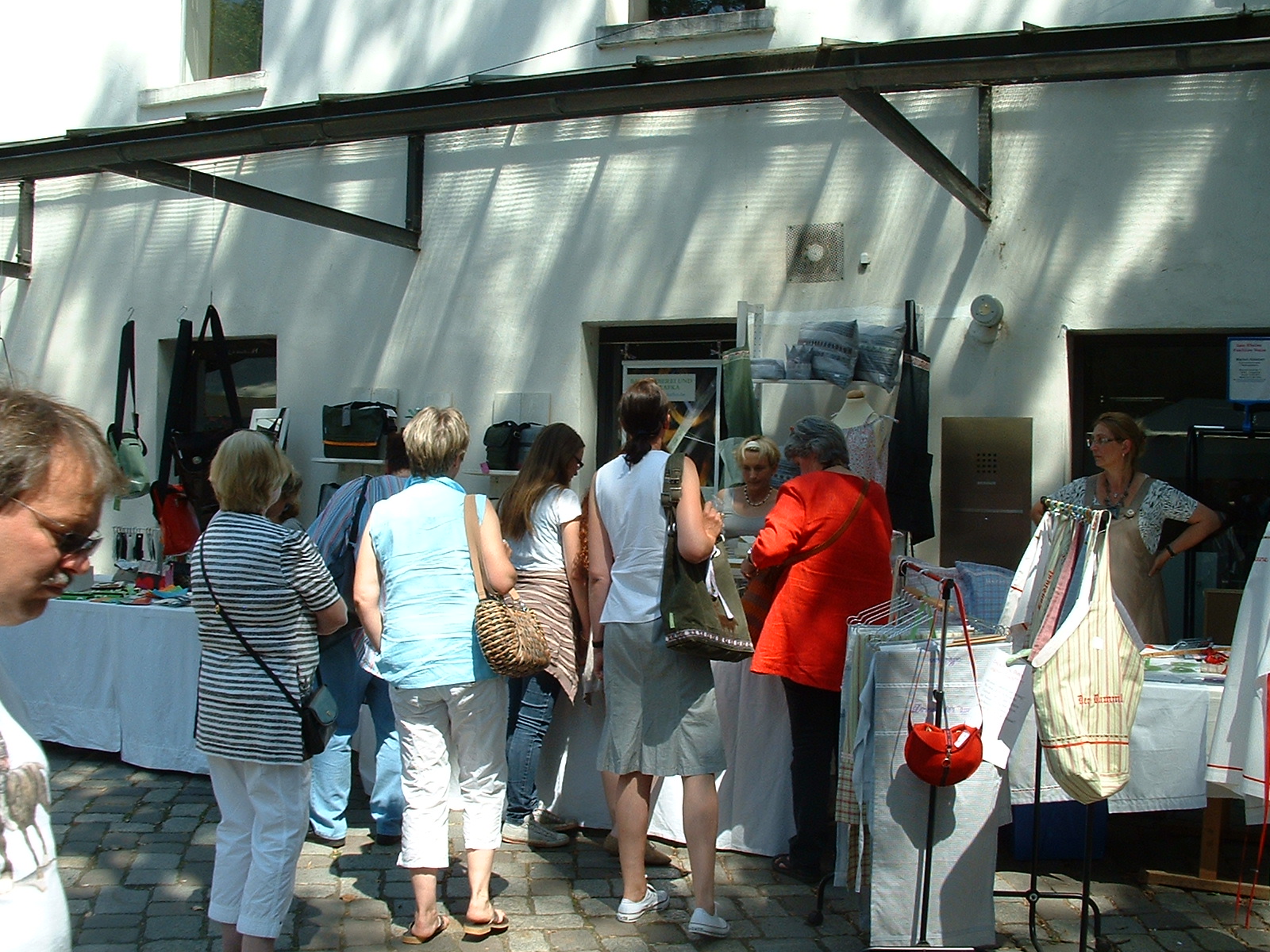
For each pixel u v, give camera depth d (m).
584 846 4.66
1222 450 5.59
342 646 4.51
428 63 7.09
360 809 5.08
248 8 7.84
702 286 6.33
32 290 8.30
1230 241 5.40
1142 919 3.96
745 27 6.24
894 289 5.94
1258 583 3.31
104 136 6.06
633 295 6.50
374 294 7.17
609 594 3.94
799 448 4.41
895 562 4.98
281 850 3.21
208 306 7.17
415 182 7.01
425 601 3.69
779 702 4.50
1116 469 4.97
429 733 3.72
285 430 7.27
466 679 3.65
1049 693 3.26
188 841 4.60
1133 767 4.03
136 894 4.07
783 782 4.49
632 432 3.98
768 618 4.25
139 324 7.92
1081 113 5.61
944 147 5.83
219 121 5.76
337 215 6.46
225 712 3.22
